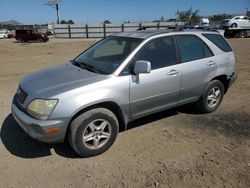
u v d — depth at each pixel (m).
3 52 18.36
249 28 34.66
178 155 4.36
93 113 4.14
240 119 5.76
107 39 5.52
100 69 4.62
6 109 6.21
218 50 5.91
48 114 3.89
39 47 23.88
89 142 4.27
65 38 49.84
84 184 3.69
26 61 14.52
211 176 3.82
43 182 3.73
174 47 5.16
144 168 4.02
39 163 4.16
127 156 4.34
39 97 3.97
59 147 4.58
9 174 3.89
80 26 51.69
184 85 5.28
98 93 4.15
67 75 4.54
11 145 4.64
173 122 5.58
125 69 4.50
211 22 46.22
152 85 4.75
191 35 5.52
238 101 6.91
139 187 3.62
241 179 3.76
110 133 4.39
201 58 5.57
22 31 36.09
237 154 4.38
